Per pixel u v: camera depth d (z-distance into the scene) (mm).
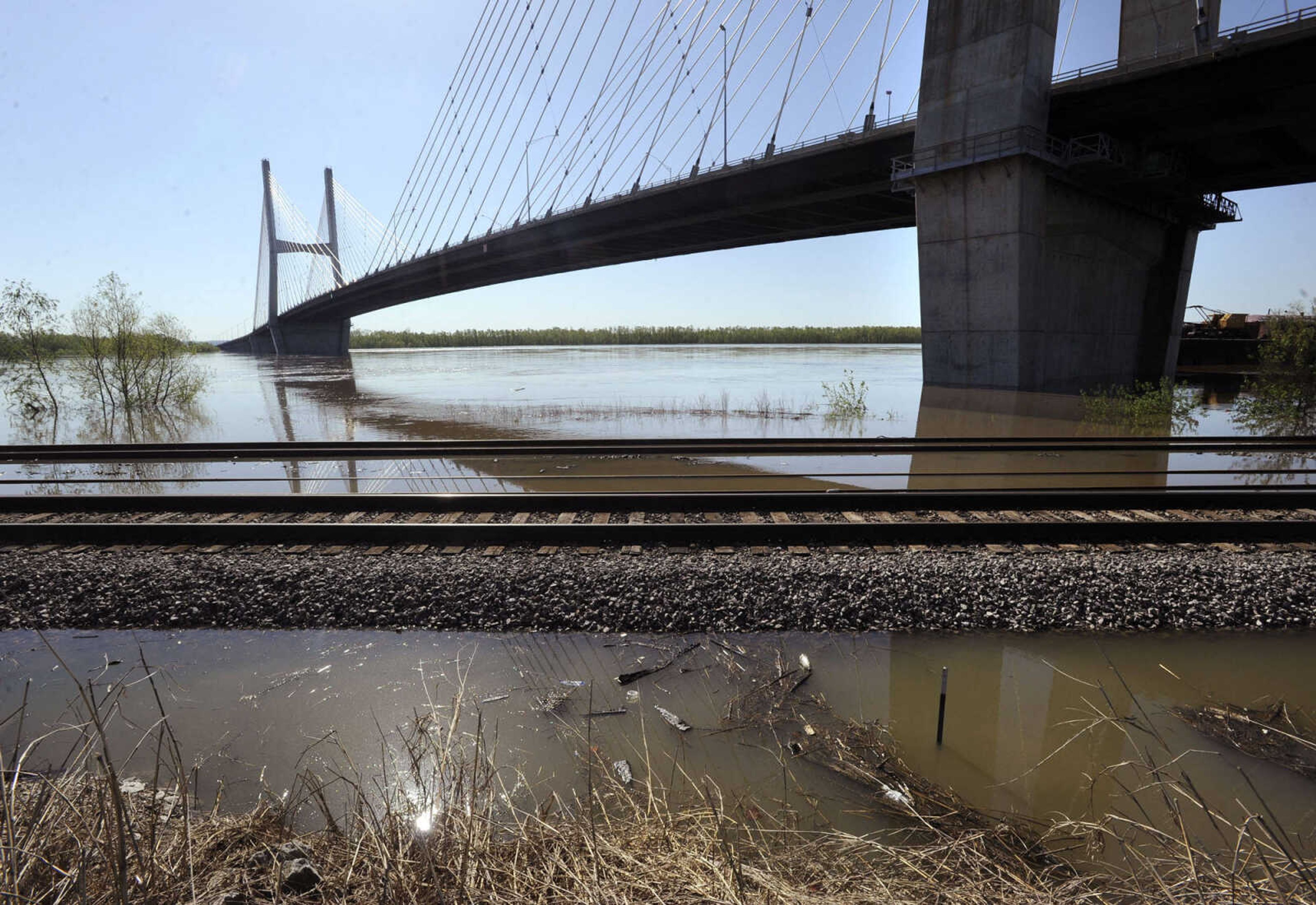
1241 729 3686
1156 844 2699
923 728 3707
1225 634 4914
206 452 12289
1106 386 28047
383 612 5262
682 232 41125
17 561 6160
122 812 1947
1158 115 23031
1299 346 17719
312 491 9852
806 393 26406
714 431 16422
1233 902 1939
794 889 2148
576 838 2363
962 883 2299
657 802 2725
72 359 22891
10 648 4836
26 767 3242
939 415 19141
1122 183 25641
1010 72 22047
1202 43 20531
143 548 6547
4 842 1959
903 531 6609
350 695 4105
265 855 2344
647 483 10047
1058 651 4699
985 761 3391
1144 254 30031
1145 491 7875
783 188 30938
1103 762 3387
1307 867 2316
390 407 22938
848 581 5508
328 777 3225
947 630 4980
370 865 2150
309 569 5809
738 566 5781
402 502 7699
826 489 9273
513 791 2951
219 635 5027
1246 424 17172
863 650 4691
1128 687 4109
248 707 3963
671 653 4660
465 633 5027
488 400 24984
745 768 3316
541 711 3887
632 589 5461
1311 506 7539
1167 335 32094
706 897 2025
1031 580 5512
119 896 1826
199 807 2934
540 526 6590
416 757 3107
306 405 23953
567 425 17766
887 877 2338
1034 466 11062
